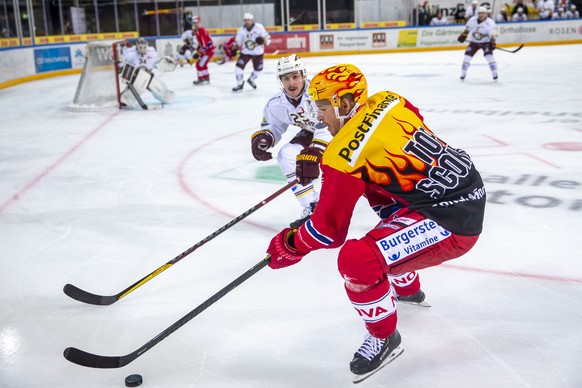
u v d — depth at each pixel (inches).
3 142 287.1
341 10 801.6
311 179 124.4
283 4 786.8
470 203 79.1
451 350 92.9
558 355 90.4
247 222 159.6
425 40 805.9
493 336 96.7
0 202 185.9
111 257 137.6
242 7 791.1
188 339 99.1
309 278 122.2
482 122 295.1
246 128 306.8
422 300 107.3
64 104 418.9
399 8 810.8
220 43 766.5
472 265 125.7
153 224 160.9
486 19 455.5
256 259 133.7
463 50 798.5
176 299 114.7
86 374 89.4
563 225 148.6
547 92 394.0
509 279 118.4
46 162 241.4
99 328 104.3
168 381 87.1
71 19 721.0
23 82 568.1
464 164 81.0
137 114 365.1
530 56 666.2
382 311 82.5
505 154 224.8
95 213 172.2
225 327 102.9
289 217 162.9
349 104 80.0
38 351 96.7
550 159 214.4
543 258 128.7
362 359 84.3
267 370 89.3
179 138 285.3
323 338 98.1
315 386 84.8
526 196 172.7
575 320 101.3
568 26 817.5
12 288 121.8
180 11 778.8
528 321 101.4
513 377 85.0
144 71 373.7
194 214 168.6
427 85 453.7
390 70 570.9
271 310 108.7
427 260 80.4
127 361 85.4
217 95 450.0
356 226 154.3
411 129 78.2
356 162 75.8
